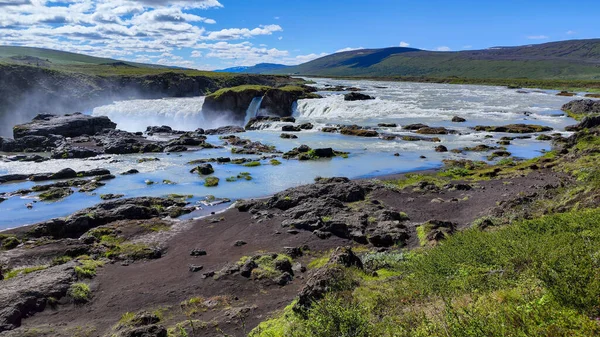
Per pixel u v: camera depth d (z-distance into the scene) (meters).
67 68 115.69
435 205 25.19
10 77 78.94
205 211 27.03
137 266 18.84
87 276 17.42
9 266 18.80
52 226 23.23
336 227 21.44
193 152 45.72
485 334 5.59
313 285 11.65
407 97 80.62
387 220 22.27
